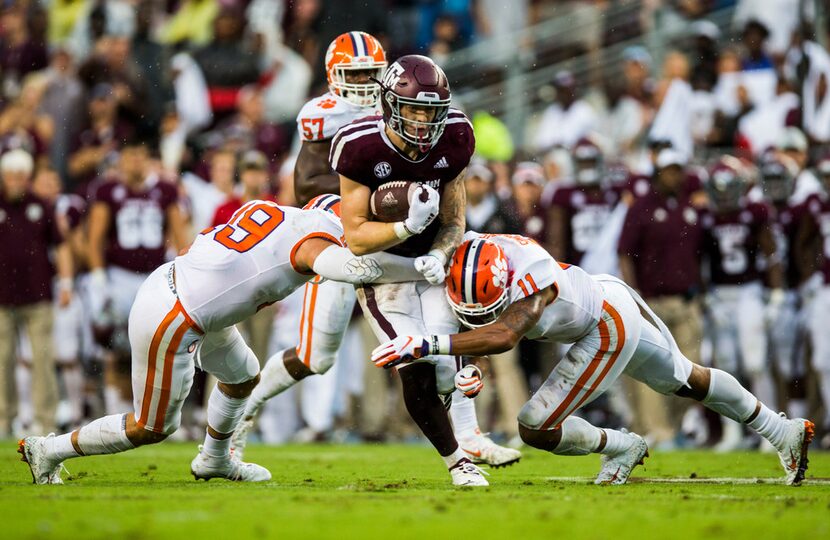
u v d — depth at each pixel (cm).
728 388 1978
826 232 3391
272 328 3591
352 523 1402
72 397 3709
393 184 1734
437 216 1839
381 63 2153
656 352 1944
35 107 4422
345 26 4744
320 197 1962
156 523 1393
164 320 1809
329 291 2191
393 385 3738
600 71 4566
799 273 3462
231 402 1969
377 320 1884
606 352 1886
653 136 3612
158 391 1848
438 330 1866
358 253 1775
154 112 4466
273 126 4238
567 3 4794
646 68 4353
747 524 1416
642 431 3400
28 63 4844
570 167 3784
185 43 4812
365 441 3653
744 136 4031
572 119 4172
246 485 1967
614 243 3494
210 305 1817
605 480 2022
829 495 1805
